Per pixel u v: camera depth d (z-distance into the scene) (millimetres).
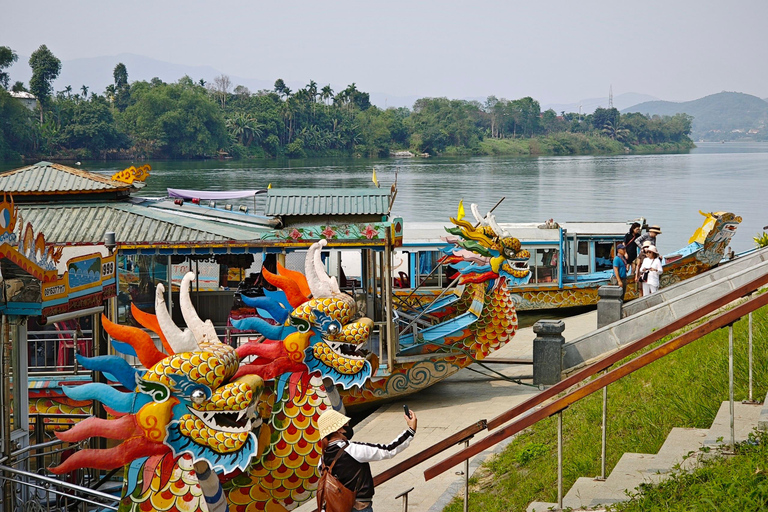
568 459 10398
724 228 28094
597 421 11711
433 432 15234
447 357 17469
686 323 7879
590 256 29078
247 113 180750
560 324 17766
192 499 8289
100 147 145000
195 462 7719
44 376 15477
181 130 155750
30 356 16219
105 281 14438
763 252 20094
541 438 12289
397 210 67312
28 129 133750
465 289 19141
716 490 7125
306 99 198750
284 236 16641
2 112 128625
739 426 8656
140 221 17953
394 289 25406
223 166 138250
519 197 81438
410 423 8305
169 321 7684
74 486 10523
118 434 7480
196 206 19078
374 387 17188
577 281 28031
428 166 153500
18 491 11281
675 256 29281
